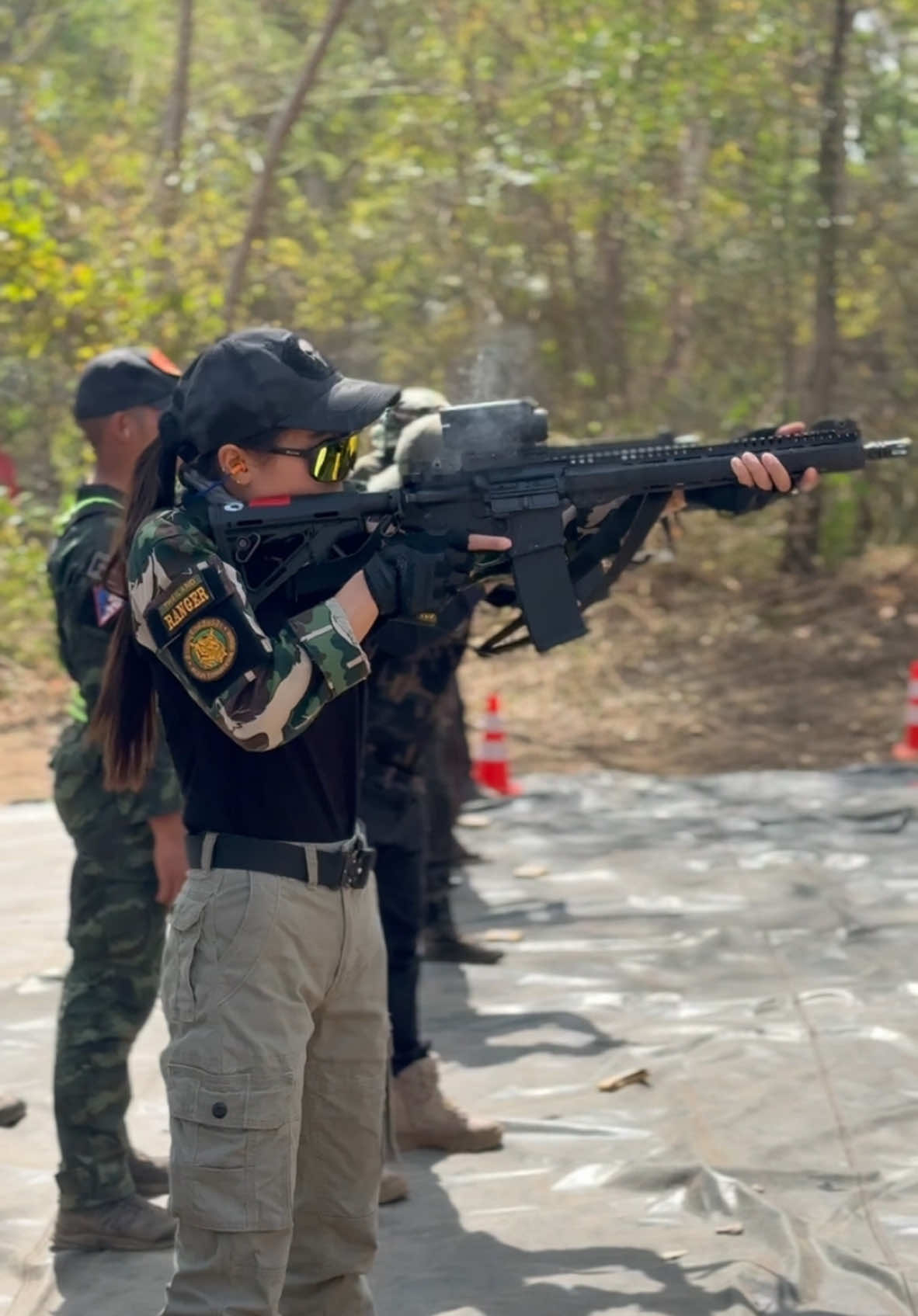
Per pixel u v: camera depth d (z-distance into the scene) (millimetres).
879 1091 4367
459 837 7379
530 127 14031
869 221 14906
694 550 14375
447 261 15539
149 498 2650
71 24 18516
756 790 8141
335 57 16281
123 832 3518
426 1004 5207
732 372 15781
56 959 5660
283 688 2396
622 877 6645
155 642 2469
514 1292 3371
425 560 2523
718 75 13281
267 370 2537
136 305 12219
